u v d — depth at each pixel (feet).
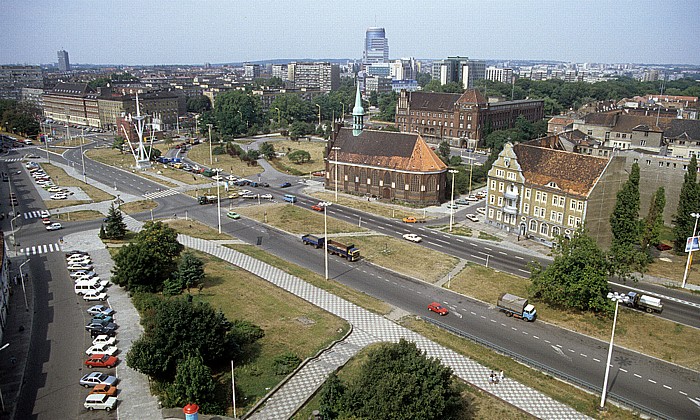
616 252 350.23
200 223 484.33
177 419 204.33
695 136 608.60
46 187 606.96
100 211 517.96
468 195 590.14
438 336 278.87
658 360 260.62
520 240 439.63
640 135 629.10
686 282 357.82
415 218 497.87
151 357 218.18
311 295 328.70
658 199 383.24
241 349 257.34
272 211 523.70
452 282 353.92
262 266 376.68
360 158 585.22
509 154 450.71
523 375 243.19
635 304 317.22
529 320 298.35
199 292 326.03
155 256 323.16
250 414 209.26
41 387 227.40
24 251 402.11
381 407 177.17
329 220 495.41
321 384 230.89
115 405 214.48
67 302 313.32
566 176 415.03
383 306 315.58
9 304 309.63
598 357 262.06
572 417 214.48
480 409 216.95
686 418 215.92
